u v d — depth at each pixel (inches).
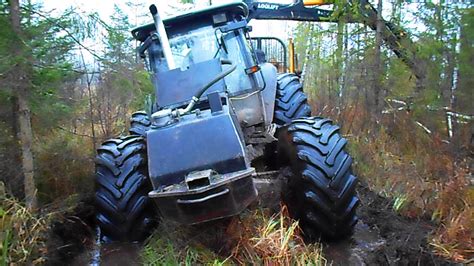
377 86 271.7
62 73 153.3
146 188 143.6
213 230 132.4
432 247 146.6
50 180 168.9
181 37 162.6
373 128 266.5
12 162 153.6
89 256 139.6
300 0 283.7
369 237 156.6
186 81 134.9
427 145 231.9
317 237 145.7
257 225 132.3
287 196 146.2
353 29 286.0
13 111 152.3
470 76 223.0
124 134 247.4
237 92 159.6
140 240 144.2
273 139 160.9
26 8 145.0
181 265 124.1
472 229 148.3
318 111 327.3
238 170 115.7
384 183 205.8
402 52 265.7
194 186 110.4
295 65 340.2
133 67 166.4
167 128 120.6
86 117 221.0
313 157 138.5
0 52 132.3
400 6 273.3
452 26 240.8
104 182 143.3
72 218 156.3
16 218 120.2
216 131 118.3
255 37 229.3
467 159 210.8
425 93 244.4
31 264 119.4
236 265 123.4
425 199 179.2
